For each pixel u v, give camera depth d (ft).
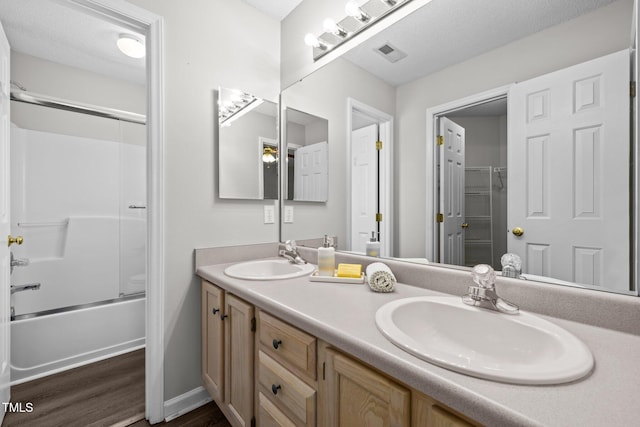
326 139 5.46
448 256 3.74
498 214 3.31
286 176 6.36
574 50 2.79
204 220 5.39
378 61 4.54
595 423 1.37
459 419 1.75
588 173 2.73
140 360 7.06
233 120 5.73
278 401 3.36
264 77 6.28
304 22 5.94
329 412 2.65
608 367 1.89
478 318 2.83
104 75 8.97
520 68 3.14
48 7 6.06
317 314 2.86
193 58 5.25
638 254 2.51
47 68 8.11
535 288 2.94
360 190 4.90
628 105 2.52
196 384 5.32
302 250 5.88
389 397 2.11
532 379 1.67
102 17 4.50
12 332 6.14
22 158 7.50
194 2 5.28
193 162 5.24
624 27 2.53
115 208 8.70
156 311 4.88
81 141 8.30
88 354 7.00
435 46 3.86
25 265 6.82
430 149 3.95
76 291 7.89
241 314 4.05
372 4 4.46
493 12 3.35
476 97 3.48
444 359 1.88
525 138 3.11
